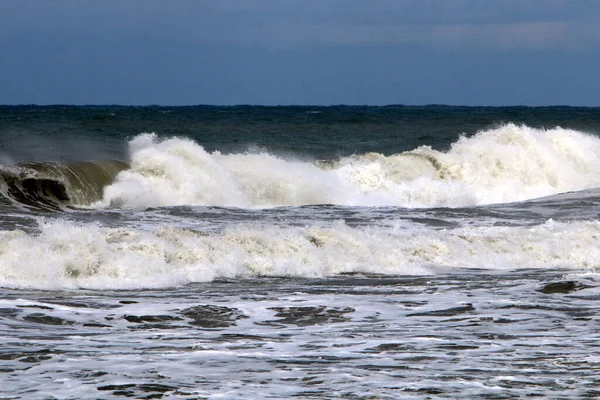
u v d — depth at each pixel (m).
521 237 61.62
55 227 50.81
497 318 36.84
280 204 91.31
